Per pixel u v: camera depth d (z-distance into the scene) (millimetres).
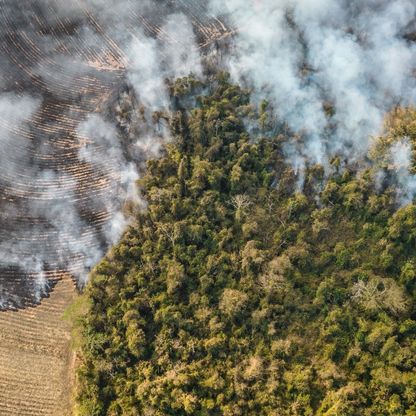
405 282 73062
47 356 78562
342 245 77000
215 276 77875
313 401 67500
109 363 73438
